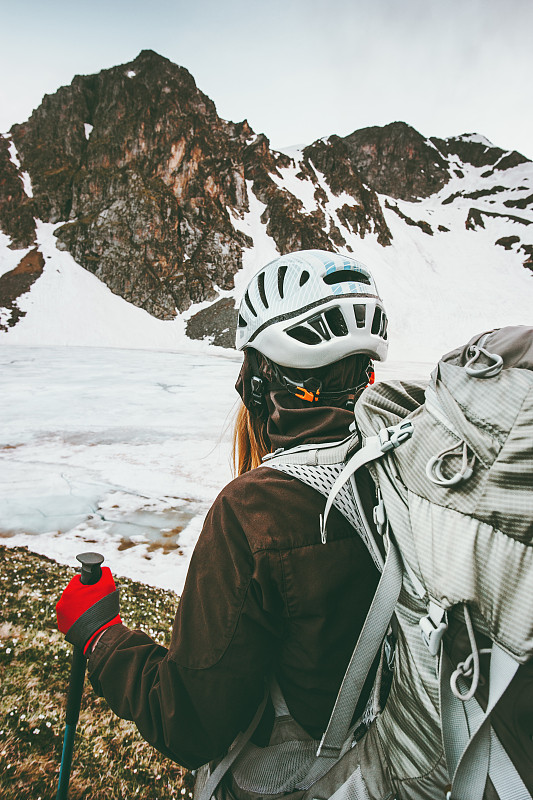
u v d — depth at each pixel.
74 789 2.12
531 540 0.55
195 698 0.78
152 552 5.02
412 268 79.75
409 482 0.67
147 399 15.67
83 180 64.25
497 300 73.44
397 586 0.67
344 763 0.80
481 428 0.61
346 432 0.88
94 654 0.94
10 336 46.94
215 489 7.30
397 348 57.22
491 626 0.56
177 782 2.18
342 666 0.81
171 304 57.16
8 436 10.29
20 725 2.45
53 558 4.73
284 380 0.99
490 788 0.59
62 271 57.28
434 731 0.65
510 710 0.58
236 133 84.06
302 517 0.77
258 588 0.76
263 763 0.85
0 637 3.21
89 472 7.94
